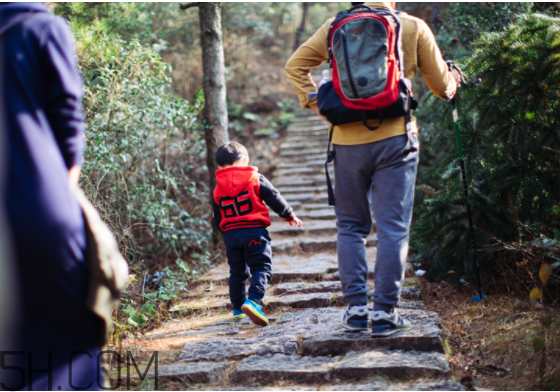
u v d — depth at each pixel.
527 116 2.90
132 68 3.90
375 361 2.02
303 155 7.61
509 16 4.41
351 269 2.23
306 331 2.48
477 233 3.22
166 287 3.60
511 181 2.98
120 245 3.27
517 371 2.02
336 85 2.02
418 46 2.11
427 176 4.92
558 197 2.93
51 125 1.26
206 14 5.04
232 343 2.44
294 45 10.91
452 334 2.54
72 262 1.23
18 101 1.20
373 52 1.93
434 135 5.21
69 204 1.23
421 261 3.80
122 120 4.02
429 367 1.92
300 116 9.05
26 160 1.18
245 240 2.85
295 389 1.93
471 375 2.05
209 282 3.90
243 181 2.85
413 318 2.44
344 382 1.96
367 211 2.26
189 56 8.23
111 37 3.91
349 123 2.11
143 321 2.81
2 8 1.23
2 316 1.18
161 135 4.90
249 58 10.16
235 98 9.45
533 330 2.34
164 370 2.14
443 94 2.26
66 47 1.28
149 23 5.87
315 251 4.66
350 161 2.14
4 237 1.16
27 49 1.21
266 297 3.30
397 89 1.97
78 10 4.13
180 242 4.80
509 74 2.88
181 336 2.73
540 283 2.76
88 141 3.54
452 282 3.41
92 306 1.27
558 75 2.73
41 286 1.20
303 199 6.12
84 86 3.51
